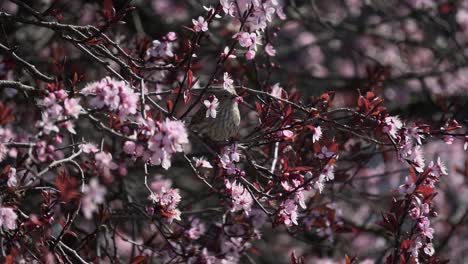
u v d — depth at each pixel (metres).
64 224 7.09
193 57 7.57
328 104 7.99
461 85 14.40
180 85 6.85
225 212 8.23
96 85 6.00
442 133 7.16
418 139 7.11
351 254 11.47
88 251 7.95
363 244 12.79
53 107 5.94
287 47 15.85
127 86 6.11
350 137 8.77
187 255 7.65
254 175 8.39
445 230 12.83
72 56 11.05
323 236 9.08
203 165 7.05
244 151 7.34
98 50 7.96
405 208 7.12
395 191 7.35
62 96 5.98
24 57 10.30
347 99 12.20
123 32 10.16
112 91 5.94
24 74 9.85
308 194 9.45
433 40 15.60
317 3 16.16
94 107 6.70
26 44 11.28
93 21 11.07
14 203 6.47
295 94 7.60
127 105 5.98
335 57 17.05
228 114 8.22
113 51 9.35
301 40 16.30
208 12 6.88
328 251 11.72
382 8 15.56
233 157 7.02
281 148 7.98
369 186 11.91
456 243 12.83
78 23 11.06
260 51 10.01
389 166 12.00
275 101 8.00
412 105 13.05
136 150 6.00
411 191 7.06
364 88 10.48
